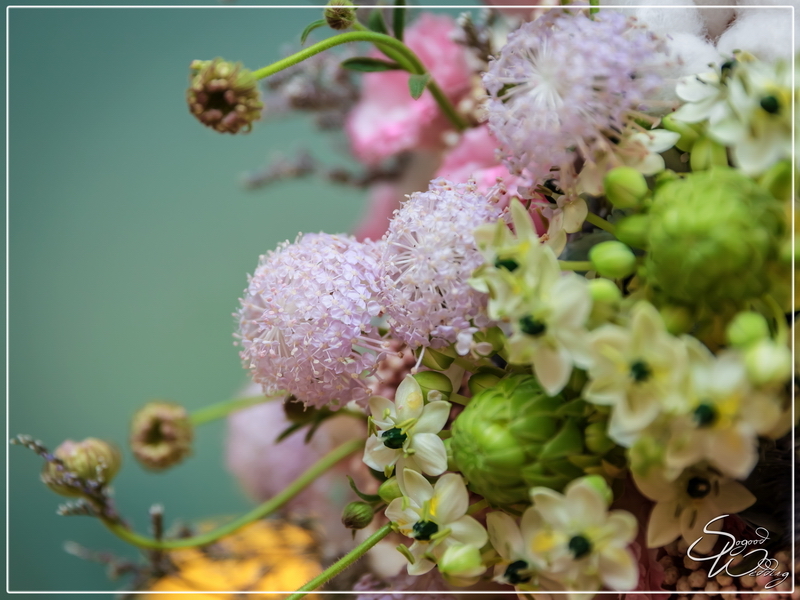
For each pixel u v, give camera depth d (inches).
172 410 33.4
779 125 26.6
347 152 38.5
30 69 52.2
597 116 26.9
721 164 27.0
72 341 53.5
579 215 27.6
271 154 52.7
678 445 26.2
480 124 31.5
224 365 53.5
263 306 29.0
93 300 53.5
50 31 51.7
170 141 52.9
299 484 31.8
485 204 27.9
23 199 53.1
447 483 27.4
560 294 26.5
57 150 53.0
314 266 28.4
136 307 53.5
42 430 53.2
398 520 27.7
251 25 50.4
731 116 26.8
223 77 28.0
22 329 53.4
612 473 26.9
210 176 53.1
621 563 26.6
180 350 53.6
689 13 28.3
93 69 52.2
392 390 30.1
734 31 28.1
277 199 53.2
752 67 26.8
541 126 27.0
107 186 53.2
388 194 36.5
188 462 52.7
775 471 27.5
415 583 29.7
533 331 26.5
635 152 27.1
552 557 26.7
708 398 26.0
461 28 31.8
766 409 26.0
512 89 27.4
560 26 27.3
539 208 28.2
